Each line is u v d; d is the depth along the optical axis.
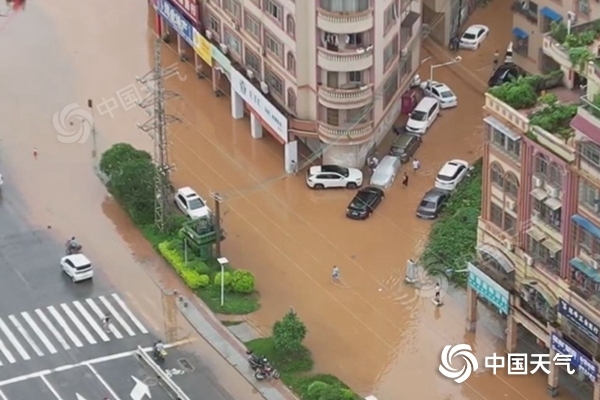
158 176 125.69
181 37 148.12
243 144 138.00
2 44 154.75
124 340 115.12
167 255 122.75
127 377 111.12
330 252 123.88
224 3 138.25
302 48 127.88
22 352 113.94
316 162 134.00
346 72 127.25
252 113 137.25
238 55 138.50
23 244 125.88
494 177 107.44
